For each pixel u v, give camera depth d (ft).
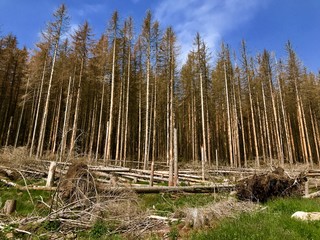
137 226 22.48
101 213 23.75
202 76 97.66
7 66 101.96
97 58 92.02
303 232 17.49
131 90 101.50
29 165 47.70
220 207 24.50
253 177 33.86
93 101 109.81
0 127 104.27
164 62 87.04
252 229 18.02
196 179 49.49
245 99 117.08
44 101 106.93
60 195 27.30
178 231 21.70
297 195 34.09
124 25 95.14
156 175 50.11
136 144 117.39
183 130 128.67
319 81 124.06
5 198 30.32
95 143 109.29
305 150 99.04
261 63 107.34
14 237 19.45
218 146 121.19
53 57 79.97
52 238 20.01
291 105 119.44
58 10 82.53
